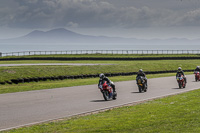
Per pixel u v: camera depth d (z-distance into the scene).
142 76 45.62
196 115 24.62
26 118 25.31
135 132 19.06
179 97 38.19
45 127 21.50
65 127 21.22
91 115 26.34
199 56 169.25
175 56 174.88
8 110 29.17
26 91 46.41
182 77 51.44
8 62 129.88
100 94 42.47
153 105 31.56
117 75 86.94
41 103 33.78
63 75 77.50
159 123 21.72
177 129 19.62
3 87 55.94
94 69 91.31
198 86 55.06
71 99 37.22
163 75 88.38
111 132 19.27
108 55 181.25
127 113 26.70
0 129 21.20
